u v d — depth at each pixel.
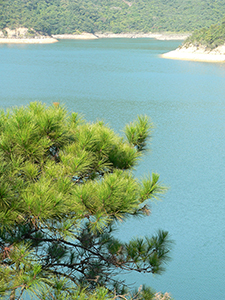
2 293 3.97
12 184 4.28
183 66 118.56
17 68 108.81
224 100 64.38
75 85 79.25
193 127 42.31
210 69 110.88
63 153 5.38
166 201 19.59
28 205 4.05
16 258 4.27
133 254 5.36
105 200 4.37
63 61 131.00
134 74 99.62
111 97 65.12
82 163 4.91
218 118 48.41
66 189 4.46
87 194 4.37
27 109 5.68
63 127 5.55
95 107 54.94
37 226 4.54
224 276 13.16
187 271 13.21
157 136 36.84
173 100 63.25
